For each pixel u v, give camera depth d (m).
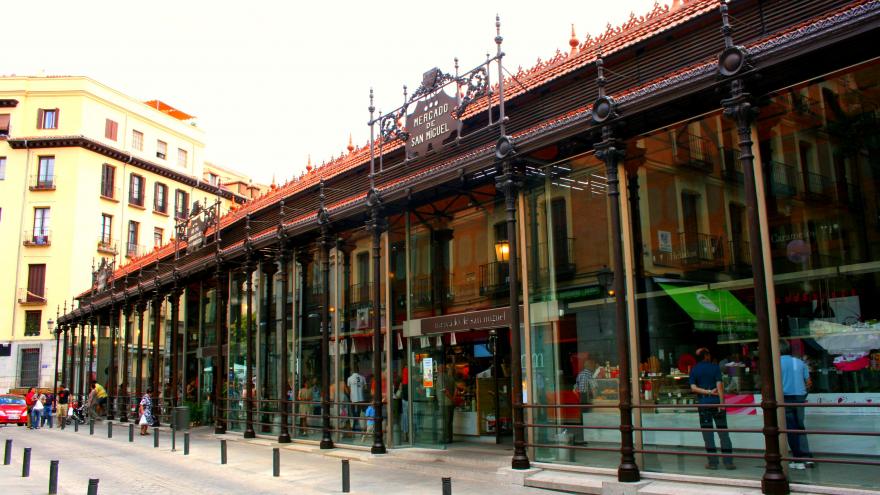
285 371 19.70
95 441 22.64
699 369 10.30
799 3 10.45
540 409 12.48
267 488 11.78
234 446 19.33
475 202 15.51
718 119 10.43
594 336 11.84
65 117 55.81
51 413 34.09
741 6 11.11
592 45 13.49
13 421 35.50
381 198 16.30
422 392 16.25
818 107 9.38
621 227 11.34
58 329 43.34
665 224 10.95
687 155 10.75
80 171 54.81
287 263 21.39
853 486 8.37
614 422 11.27
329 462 15.20
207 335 26.44
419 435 16.19
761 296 8.92
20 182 54.12
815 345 9.43
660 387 10.75
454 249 15.88
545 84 13.98
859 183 9.24
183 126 67.56
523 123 14.55
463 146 15.57
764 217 9.55
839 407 9.17
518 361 12.27
